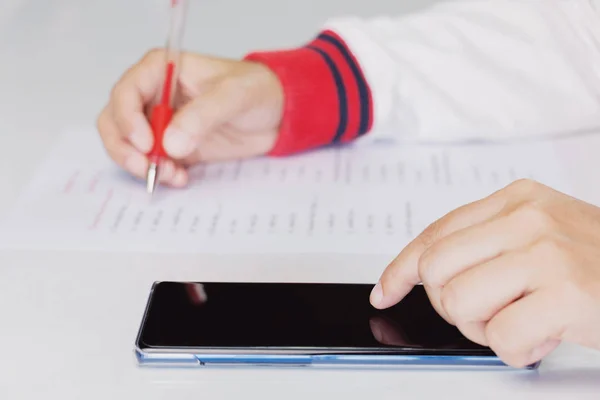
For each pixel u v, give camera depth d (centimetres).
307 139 61
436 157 60
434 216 52
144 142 55
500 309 37
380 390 38
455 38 67
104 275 47
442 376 39
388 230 51
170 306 42
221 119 56
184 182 56
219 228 51
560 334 36
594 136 62
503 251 38
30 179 57
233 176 58
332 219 52
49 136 62
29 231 51
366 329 41
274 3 86
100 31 80
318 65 62
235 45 76
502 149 61
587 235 38
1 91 69
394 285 41
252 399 38
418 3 86
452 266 38
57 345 41
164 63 59
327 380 39
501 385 39
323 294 44
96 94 69
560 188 55
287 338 40
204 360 40
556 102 63
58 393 38
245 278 46
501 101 63
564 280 36
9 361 40
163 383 39
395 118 62
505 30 67
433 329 41
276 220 52
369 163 60
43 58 75
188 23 81
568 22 67
